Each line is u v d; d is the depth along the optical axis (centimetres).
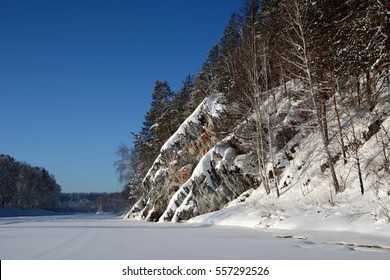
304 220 1762
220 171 2998
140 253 1127
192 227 2339
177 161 3931
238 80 3116
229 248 1210
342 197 1823
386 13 1641
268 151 2781
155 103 5328
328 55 1956
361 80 2325
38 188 11794
